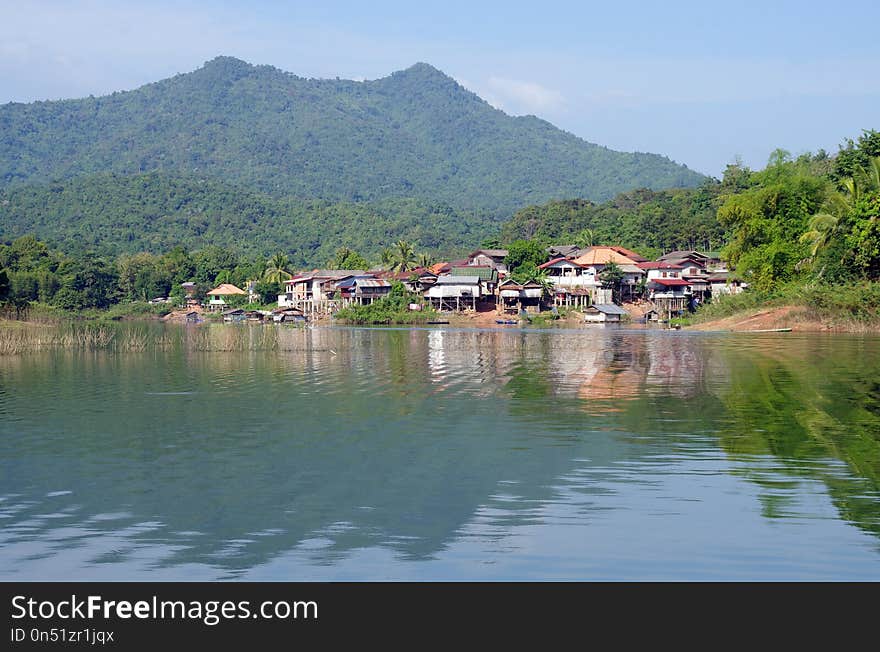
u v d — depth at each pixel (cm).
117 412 2989
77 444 2381
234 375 4328
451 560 1417
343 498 1773
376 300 14012
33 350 6362
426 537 1522
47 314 11444
